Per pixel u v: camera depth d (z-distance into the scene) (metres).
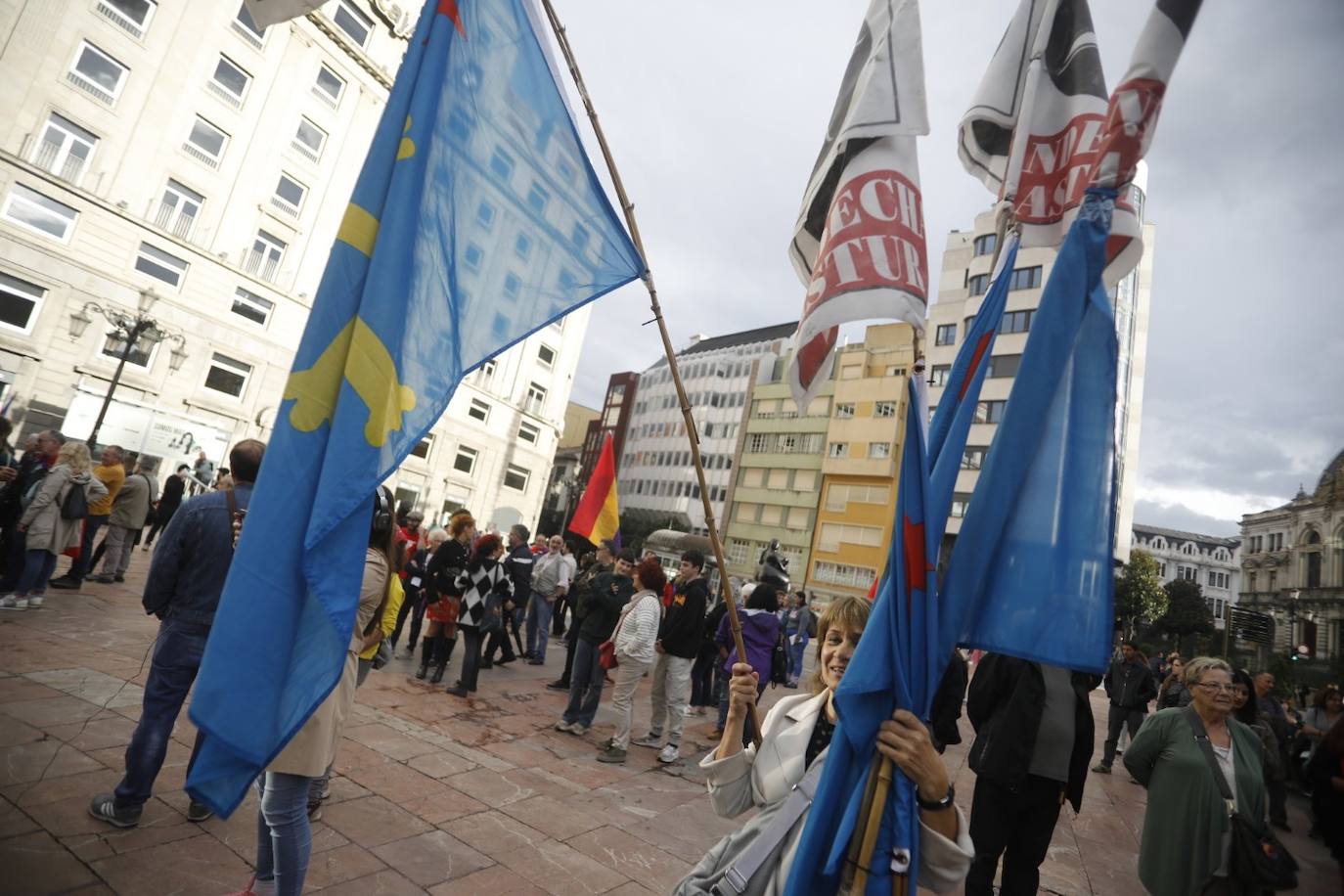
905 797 1.60
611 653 5.93
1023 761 3.22
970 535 1.74
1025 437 1.73
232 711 1.89
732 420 59.50
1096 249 1.76
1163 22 1.67
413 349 2.37
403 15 30.25
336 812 3.79
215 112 25.45
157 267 24.25
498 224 2.62
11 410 21.12
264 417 27.23
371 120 30.17
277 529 2.04
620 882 3.54
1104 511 1.66
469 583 7.22
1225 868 2.94
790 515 47.62
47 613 6.79
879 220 1.96
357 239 2.30
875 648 1.67
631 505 66.44
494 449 41.00
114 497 9.13
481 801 4.30
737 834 1.89
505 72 2.74
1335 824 2.83
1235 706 4.23
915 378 1.82
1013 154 2.31
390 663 8.19
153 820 3.29
